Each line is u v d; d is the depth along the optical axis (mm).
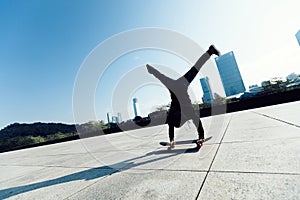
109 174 2699
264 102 17656
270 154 2240
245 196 1374
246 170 1878
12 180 3588
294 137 2834
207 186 1671
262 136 3389
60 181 2793
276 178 1576
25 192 2555
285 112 6930
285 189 1366
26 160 7074
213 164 2291
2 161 8766
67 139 22547
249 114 10180
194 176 1991
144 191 1814
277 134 3291
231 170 1963
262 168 1850
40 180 3109
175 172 2240
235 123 6746
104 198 1824
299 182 1430
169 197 1584
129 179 2291
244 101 18688
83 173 3045
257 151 2480
